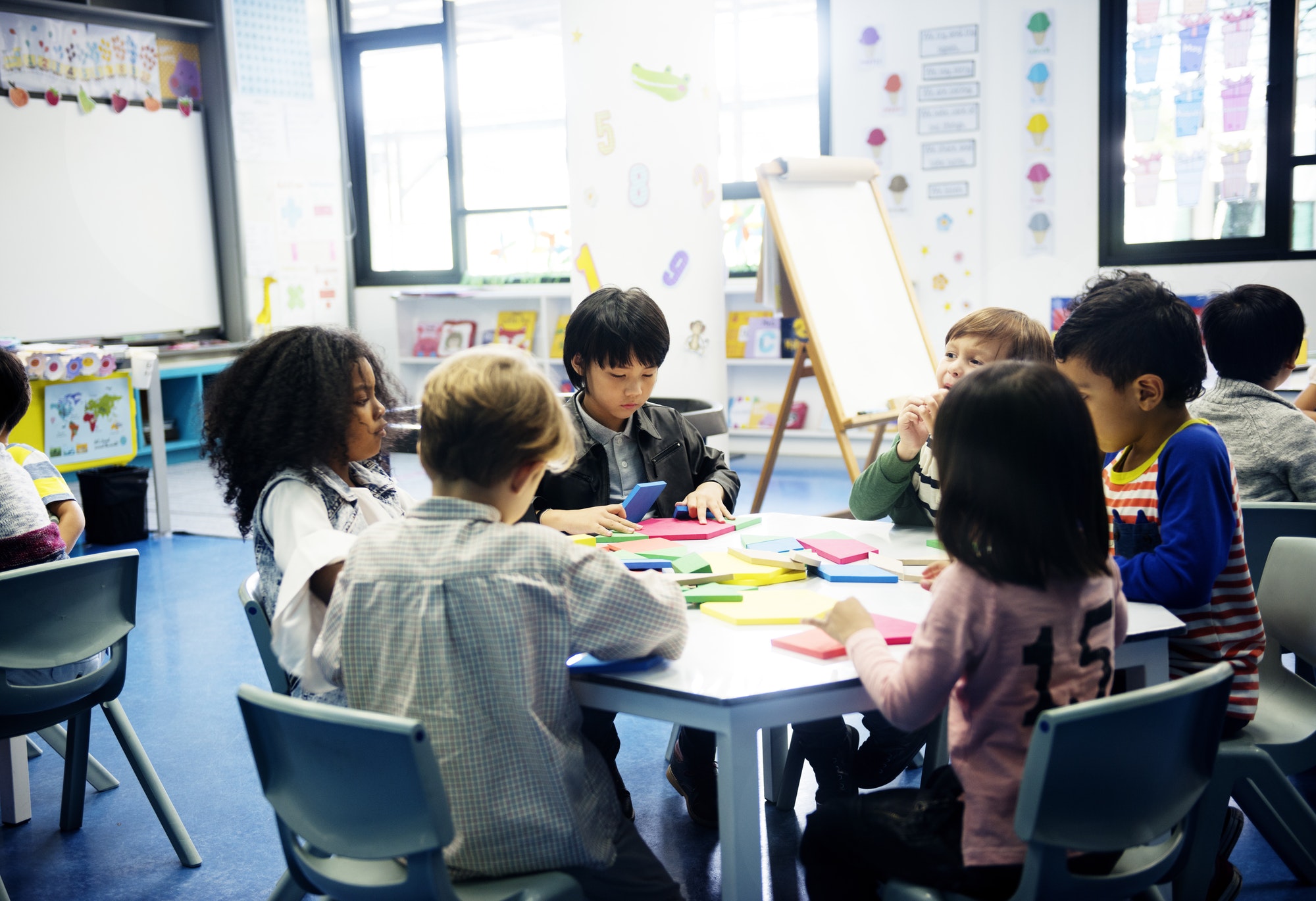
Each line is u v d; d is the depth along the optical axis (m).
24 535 1.98
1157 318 1.43
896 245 4.33
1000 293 5.14
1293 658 2.64
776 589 1.53
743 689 1.18
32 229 5.35
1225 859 1.63
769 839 2.00
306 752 1.13
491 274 6.53
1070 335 1.50
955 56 5.04
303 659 1.34
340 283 6.78
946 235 5.19
